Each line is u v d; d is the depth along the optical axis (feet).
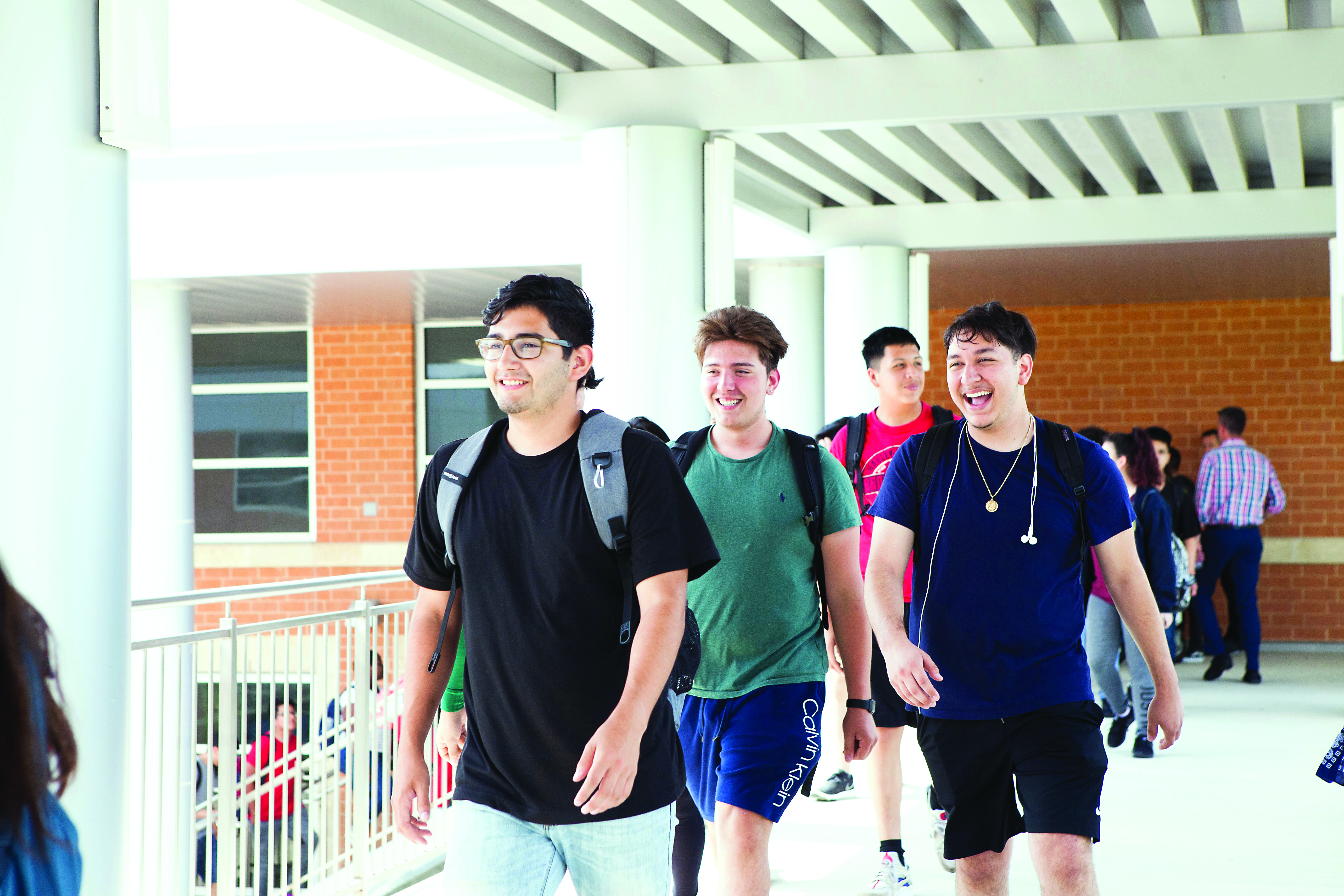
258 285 38.09
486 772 9.05
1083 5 19.54
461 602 9.79
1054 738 11.40
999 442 11.76
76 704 10.98
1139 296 45.96
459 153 34.14
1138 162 31.71
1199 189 33.19
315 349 50.11
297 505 50.24
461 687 10.33
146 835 14.15
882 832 16.37
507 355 8.92
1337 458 45.55
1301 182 30.50
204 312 45.34
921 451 12.01
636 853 8.90
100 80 11.29
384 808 18.35
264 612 49.90
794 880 18.07
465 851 8.92
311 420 50.11
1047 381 48.52
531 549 8.85
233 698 15.34
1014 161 31.17
